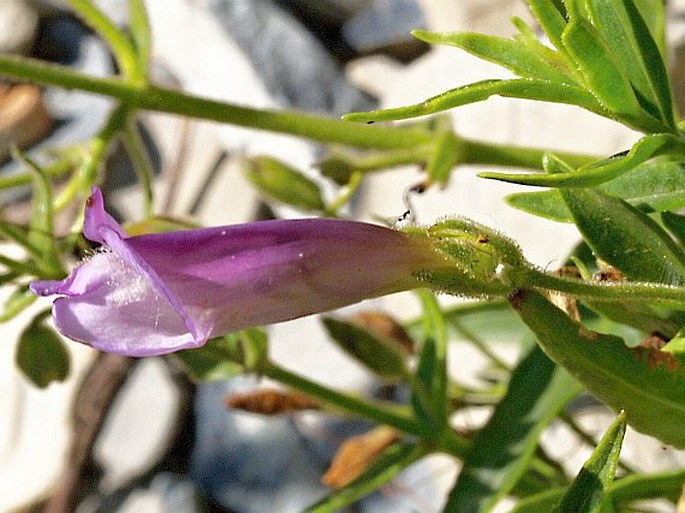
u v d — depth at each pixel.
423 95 0.18
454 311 0.13
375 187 0.18
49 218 0.10
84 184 0.11
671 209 0.08
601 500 0.07
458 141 0.12
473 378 0.16
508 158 0.12
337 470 0.12
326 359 0.18
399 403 0.17
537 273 0.07
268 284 0.07
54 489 0.18
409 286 0.07
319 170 0.12
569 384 0.10
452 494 0.10
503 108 0.16
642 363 0.07
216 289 0.07
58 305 0.07
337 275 0.07
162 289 0.06
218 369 0.11
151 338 0.07
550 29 0.07
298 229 0.07
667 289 0.07
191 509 0.18
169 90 0.11
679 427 0.07
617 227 0.08
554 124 0.16
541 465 0.12
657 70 0.07
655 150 0.07
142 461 0.18
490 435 0.10
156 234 0.06
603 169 0.07
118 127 0.11
